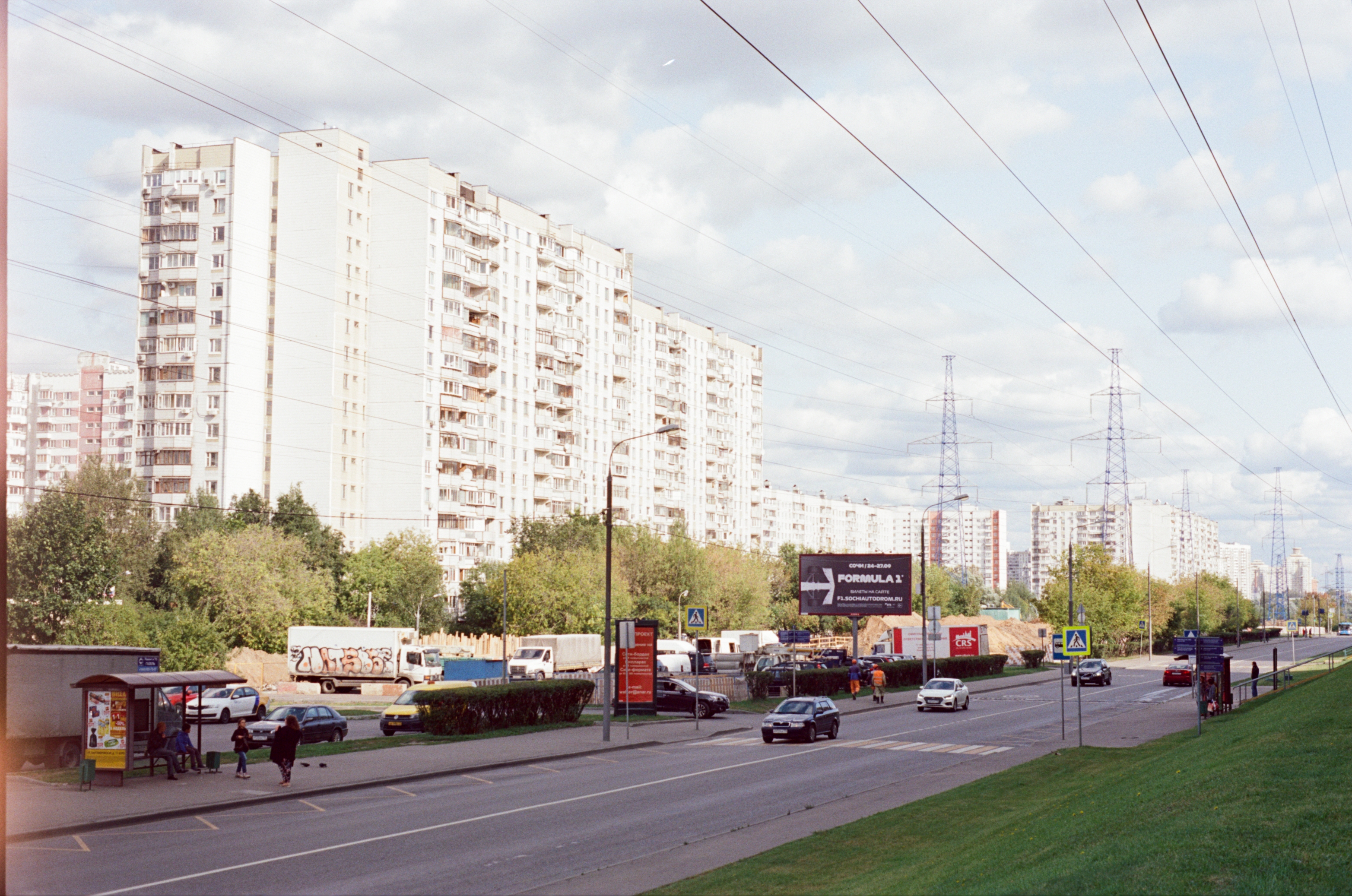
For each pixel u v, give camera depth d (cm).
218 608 8019
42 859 1811
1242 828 1316
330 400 11581
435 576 10438
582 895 1552
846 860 1783
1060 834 1582
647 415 17412
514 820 2233
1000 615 16438
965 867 1486
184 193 11569
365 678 7075
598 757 3519
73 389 17988
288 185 11825
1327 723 2367
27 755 2972
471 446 12681
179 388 11525
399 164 12094
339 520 11669
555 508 14450
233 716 5109
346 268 11856
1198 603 14925
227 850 1894
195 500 11394
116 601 7600
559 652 8200
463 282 12594
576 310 15225
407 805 2452
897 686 7331
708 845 1942
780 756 3522
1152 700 6169
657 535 12388
